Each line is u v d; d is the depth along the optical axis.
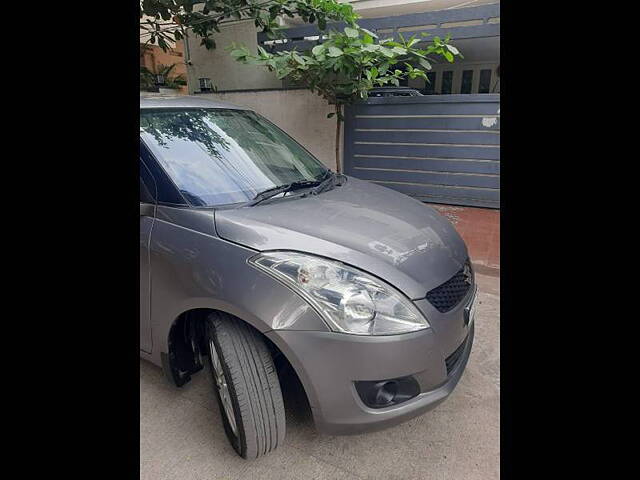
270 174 2.23
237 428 1.65
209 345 1.75
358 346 1.42
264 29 5.11
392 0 6.36
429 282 1.64
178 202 1.86
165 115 2.18
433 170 5.32
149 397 2.17
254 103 6.05
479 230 4.50
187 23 5.06
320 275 1.50
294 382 2.06
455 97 4.94
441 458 1.77
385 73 4.54
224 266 1.60
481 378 2.28
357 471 1.71
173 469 1.74
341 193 2.23
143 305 1.90
